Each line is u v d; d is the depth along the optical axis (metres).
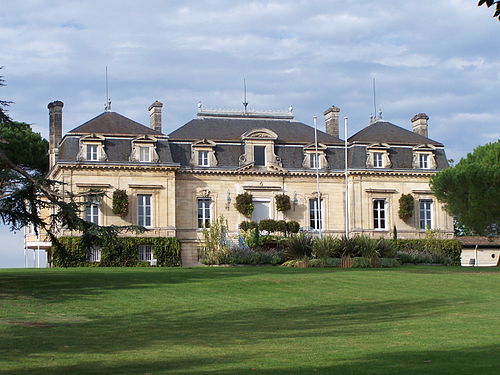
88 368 14.37
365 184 65.06
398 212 65.12
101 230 29.06
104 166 59.81
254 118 67.75
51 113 66.81
